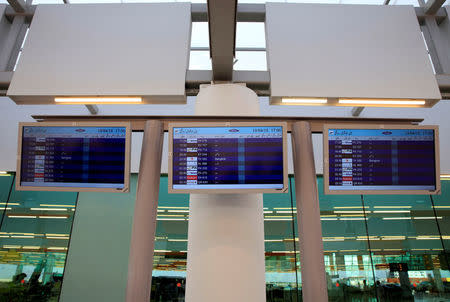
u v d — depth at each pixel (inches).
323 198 270.1
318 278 112.7
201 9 181.6
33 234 255.6
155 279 248.2
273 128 123.6
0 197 262.7
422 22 195.5
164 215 265.3
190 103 283.6
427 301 241.0
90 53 165.5
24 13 191.9
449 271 247.9
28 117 274.2
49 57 164.4
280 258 253.0
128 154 124.9
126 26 173.3
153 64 163.6
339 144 127.4
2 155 265.0
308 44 167.5
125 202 265.6
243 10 189.8
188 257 133.2
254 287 124.0
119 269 246.5
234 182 121.1
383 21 174.1
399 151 127.0
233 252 125.9
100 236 256.1
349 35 169.8
